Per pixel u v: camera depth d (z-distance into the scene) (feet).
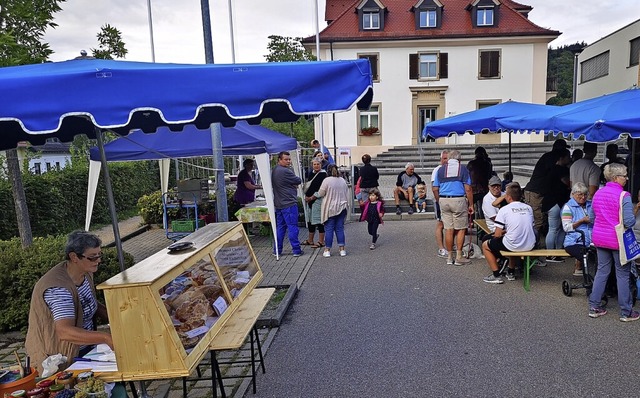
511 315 17.93
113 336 9.26
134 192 58.44
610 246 16.44
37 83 8.41
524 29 91.66
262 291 15.11
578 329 16.35
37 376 9.07
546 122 22.22
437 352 15.02
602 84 93.76
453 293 20.88
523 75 92.58
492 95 93.25
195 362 9.68
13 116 8.32
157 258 11.18
